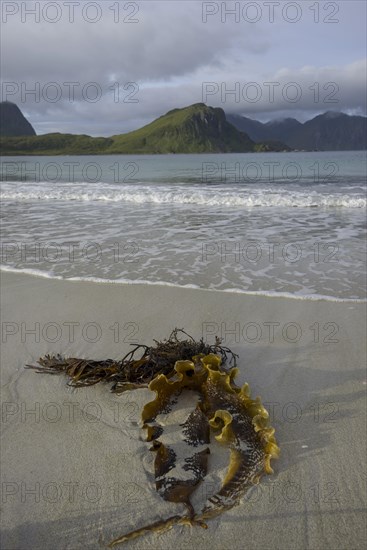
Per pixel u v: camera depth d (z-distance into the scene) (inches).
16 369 158.7
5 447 118.2
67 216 455.2
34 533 92.1
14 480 106.7
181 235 355.9
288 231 364.5
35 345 176.6
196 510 96.2
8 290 241.3
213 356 136.0
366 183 688.4
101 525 93.4
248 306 210.4
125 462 111.2
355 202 485.4
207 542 88.9
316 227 378.6
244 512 95.7
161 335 182.9
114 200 577.3
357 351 164.9
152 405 127.3
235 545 88.3
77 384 144.7
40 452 115.9
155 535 90.6
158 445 112.5
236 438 114.0
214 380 129.0
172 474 105.8
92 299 223.9
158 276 256.1
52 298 227.1
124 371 143.4
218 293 227.6
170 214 455.2
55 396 141.4
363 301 213.0
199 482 103.4
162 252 306.2
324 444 116.7
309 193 560.4
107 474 107.4
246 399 121.0
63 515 96.1
